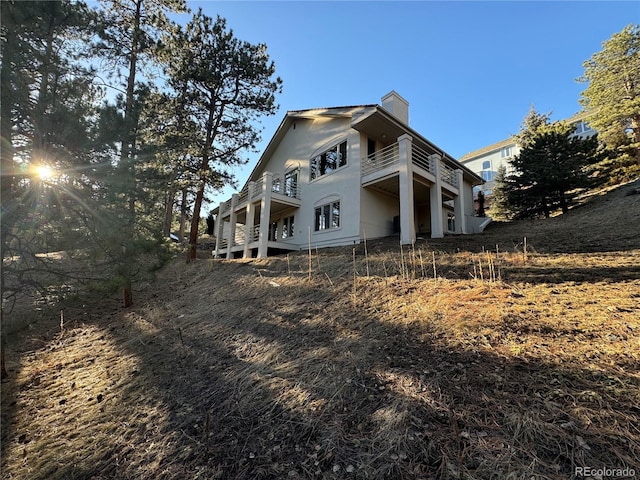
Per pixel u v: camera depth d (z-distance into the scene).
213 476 2.47
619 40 18.59
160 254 6.49
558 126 17.80
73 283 5.65
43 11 4.72
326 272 7.79
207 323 6.33
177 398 3.79
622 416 2.11
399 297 5.14
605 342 2.92
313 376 3.46
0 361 5.31
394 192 13.24
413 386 2.84
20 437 3.62
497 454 2.02
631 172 17.39
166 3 11.46
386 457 2.22
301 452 2.50
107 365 5.35
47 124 4.67
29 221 4.86
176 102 13.17
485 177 37.16
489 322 3.67
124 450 3.07
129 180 5.54
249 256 14.88
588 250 6.12
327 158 14.16
